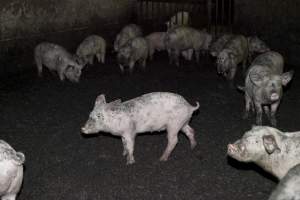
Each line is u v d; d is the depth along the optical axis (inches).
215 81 157.5
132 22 224.7
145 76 164.9
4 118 126.0
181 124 97.6
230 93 144.9
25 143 110.3
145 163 99.7
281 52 186.7
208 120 122.6
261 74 110.3
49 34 185.5
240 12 196.7
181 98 97.7
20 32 173.6
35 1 176.7
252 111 127.0
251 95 115.6
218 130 115.9
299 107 131.3
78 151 106.0
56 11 185.9
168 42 174.6
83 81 159.5
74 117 126.0
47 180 93.4
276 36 186.9
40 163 100.6
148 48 174.7
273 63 127.4
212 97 141.0
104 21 209.5
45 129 118.3
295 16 178.9
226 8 219.8
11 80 163.5
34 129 118.4
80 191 89.1
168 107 95.9
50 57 159.0
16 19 171.0
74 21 195.0
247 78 117.5
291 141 76.8
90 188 90.2
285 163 76.5
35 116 127.2
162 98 96.3
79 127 119.3
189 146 107.3
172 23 205.6
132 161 99.0
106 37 211.9
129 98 141.2
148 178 93.6
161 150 105.8
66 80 161.5
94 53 177.8
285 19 182.2
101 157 103.0
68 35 193.8
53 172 96.7
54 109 132.6
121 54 162.2
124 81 158.9
